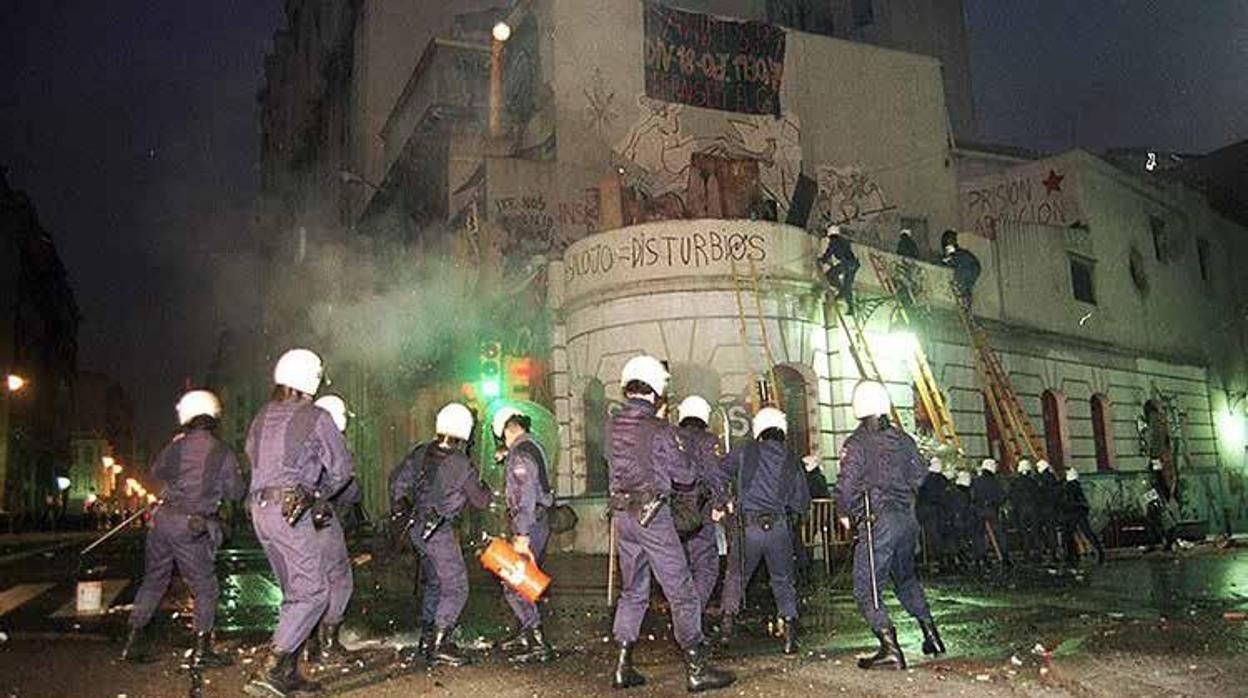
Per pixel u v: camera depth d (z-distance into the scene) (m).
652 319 18.03
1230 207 39.72
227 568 19.31
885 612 6.67
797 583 13.70
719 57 26.31
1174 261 32.22
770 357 17.36
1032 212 29.17
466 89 31.23
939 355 22.06
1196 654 6.73
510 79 29.23
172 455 7.16
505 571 7.05
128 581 14.81
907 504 6.80
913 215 28.14
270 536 5.89
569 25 25.12
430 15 41.03
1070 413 25.88
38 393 72.56
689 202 23.08
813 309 18.86
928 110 29.12
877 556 6.69
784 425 7.93
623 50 25.45
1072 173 28.67
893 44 37.19
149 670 7.16
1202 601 10.52
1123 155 40.53
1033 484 17.69
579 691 6.21
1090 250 28.19
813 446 18.27
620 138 25.09
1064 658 6.60
